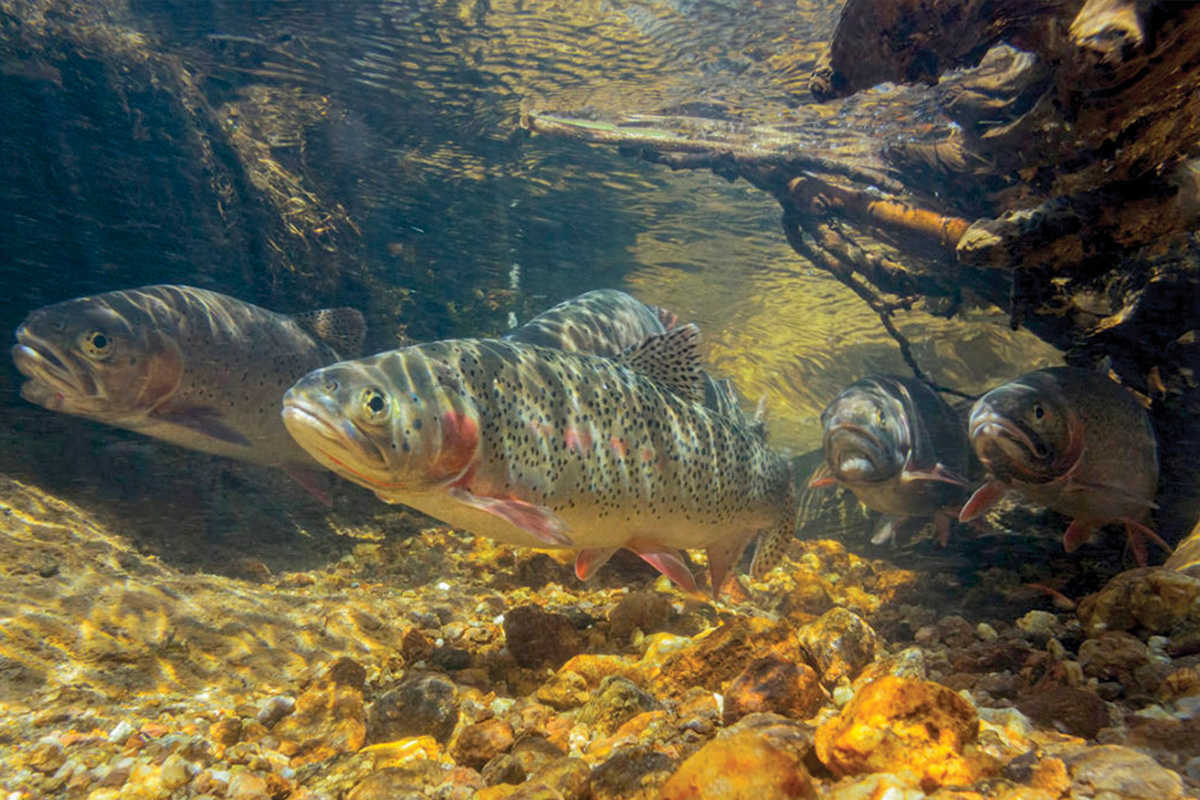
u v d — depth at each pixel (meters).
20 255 0.70
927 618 0.54
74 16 0.80
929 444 0.72
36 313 0.54
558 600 0.56
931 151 0.85
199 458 0.69
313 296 1.05
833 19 0.94
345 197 1.21
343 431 0.33
